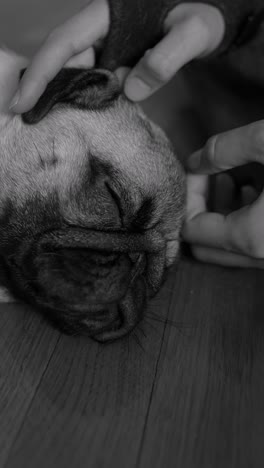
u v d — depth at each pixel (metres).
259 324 0.54
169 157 0.56
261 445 0.44
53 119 0.52
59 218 0.49
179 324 0.54
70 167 0.50
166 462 0.43
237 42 0.62
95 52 0.57
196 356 0.51
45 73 0.51
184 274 0.59
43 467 0.42
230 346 0.52
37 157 0.50
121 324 0.52
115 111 0.55
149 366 0.50
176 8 0.58
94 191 0.51
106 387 0.48
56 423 0.45
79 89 0.53
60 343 0.51
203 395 0.48
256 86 0.65
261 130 0.53
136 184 0.52
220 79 0.67
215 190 0.62
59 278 0.48
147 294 0.55
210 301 0.56
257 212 0.54
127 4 0.55
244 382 0.49
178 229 0.57
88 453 0.43
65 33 0.53
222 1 0.59
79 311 0.49
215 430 0.45
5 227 0.50
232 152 0.55
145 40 0.57
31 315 0.53
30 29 0.73
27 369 0.49
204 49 0.59
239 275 0.60
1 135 0.51
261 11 0.61
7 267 0.50
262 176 0.64
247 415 0.46
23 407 0.46
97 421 0.45
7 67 0.54
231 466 0.43
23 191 0.50
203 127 0.69
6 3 0.75
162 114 0.67
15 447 0.43
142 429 0.45
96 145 0.52
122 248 0.52
